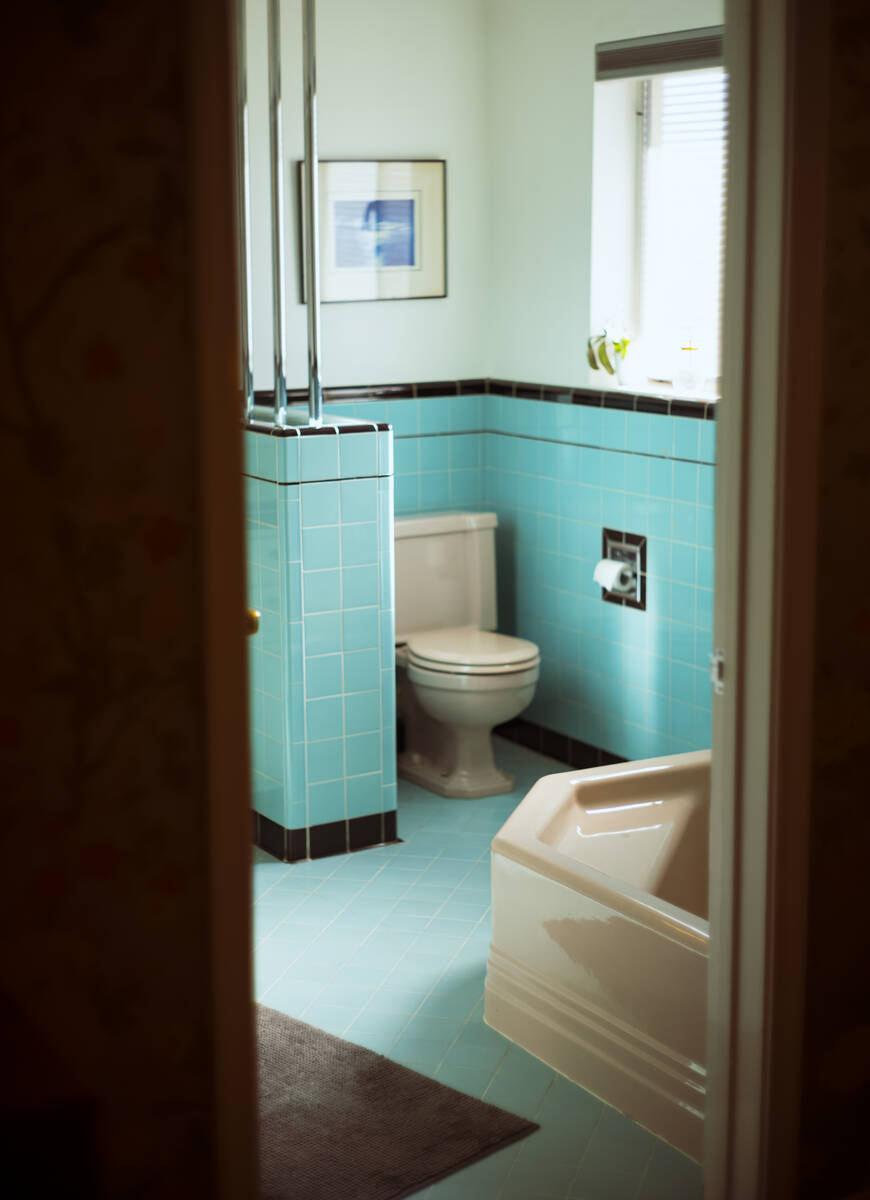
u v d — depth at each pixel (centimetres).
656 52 405
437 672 429
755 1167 214
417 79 463
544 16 446
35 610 148
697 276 432
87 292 146
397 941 343
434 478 490
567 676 470
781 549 197
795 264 191
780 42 187
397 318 475
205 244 150
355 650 392
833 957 214
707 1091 223
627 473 429
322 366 462
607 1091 273
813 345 194
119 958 159
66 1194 157
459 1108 271
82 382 147
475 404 493
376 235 464
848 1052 218
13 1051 154
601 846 321
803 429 196
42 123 141
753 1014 212
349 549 385
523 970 295
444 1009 310
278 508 373
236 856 163
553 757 482
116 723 154
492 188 483
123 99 145
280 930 349
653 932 260
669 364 441
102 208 145
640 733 438
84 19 142
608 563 433
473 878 381
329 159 450
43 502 146
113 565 151
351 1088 277
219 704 159
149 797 157
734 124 196
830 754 208
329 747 392
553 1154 256
